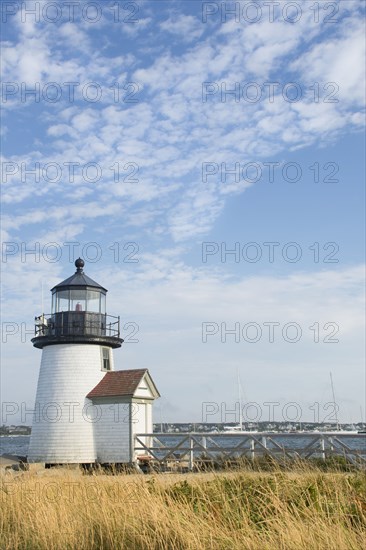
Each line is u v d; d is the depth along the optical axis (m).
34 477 14.60
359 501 9.54
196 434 22.36
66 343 26.50
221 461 15.76
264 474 11.88
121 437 24.88
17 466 24.02
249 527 8.84
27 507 10.72
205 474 13.56
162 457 24.55
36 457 25.98
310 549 8.01
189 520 9.33
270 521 8.89
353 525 9.02
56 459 25.47
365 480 11.13
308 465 13.27
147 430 26.08
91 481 11.84
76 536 9.46
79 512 10.09
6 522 10.43
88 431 25.52
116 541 9.11
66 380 26.12
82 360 26.33
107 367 27.11
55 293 27.47
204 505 9.88
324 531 8.27
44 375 26.72
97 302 27.56
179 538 8.86
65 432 25.66
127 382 25.56
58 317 26.62
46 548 9.23
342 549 7.88
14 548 9.47
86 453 25.28
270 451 20.77
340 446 20.59
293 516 8.98
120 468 21.70
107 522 9.40
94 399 25.75
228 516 9.35
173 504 9.81
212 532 8.76
